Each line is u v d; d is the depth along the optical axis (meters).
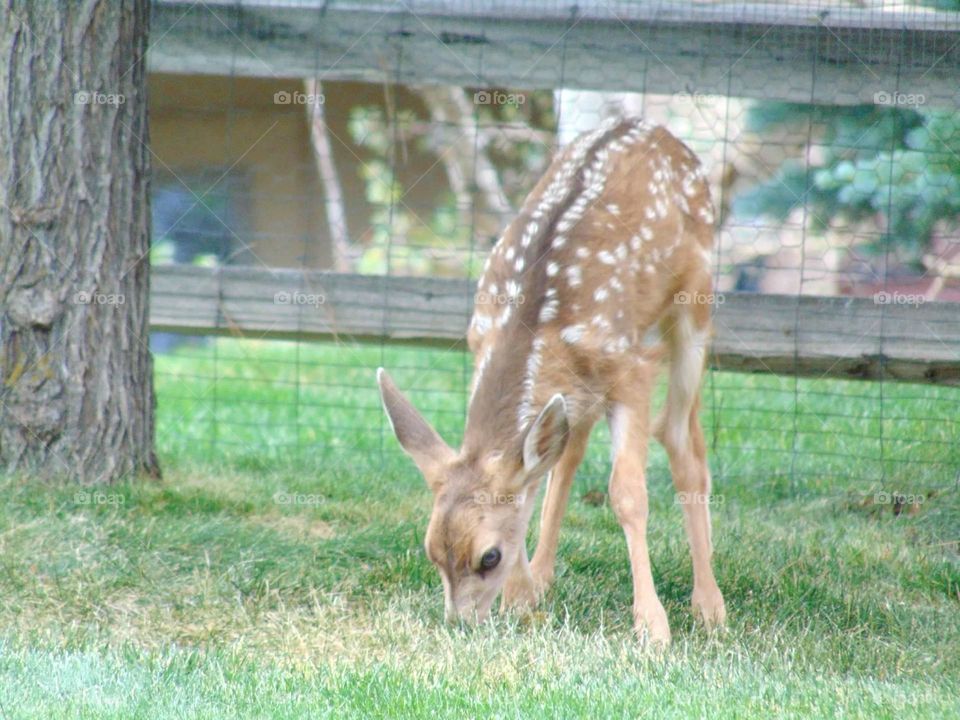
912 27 12.65
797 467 13.22
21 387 11.31
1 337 11.34
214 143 20.72
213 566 10.02
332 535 10.86
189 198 20.86
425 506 11.80
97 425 11.42
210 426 15.19
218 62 13.28
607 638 8.89
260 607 9.42
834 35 12.72
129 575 9.70
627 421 9.40
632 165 9.93
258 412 15.81
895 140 15.57
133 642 8.63
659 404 10.55
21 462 11.34
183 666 8.04
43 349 11.31
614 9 12.88
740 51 12.81
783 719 7.24
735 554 10.76
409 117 23.31
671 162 10.27
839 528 11.75
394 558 10.24
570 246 9.38
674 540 11.12
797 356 12.74
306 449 14.09
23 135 11.20
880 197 16.81
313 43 13.22
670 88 12.94
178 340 22.05
